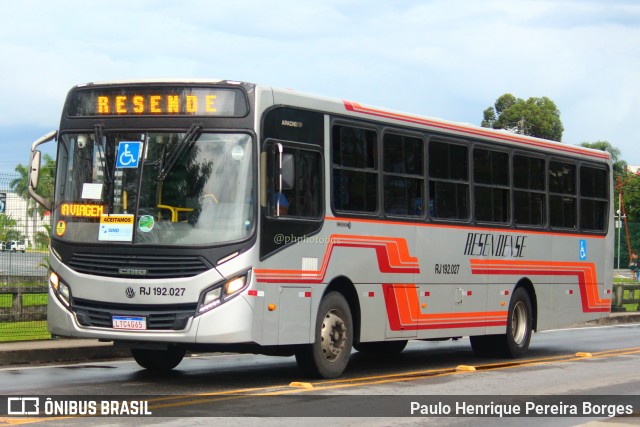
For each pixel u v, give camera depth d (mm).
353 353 19375
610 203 21625
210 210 12492
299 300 13172
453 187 16656
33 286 18547
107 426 9547
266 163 12680
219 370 15234
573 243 20188
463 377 14836
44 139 13656
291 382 13547
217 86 12781
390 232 15023
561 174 19953
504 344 18219
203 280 12305
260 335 12500
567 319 20016
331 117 13961
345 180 14164
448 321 16406
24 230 18219
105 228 12781
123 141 12938
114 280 12609
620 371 15922
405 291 15367
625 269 64938
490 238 17547
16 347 15945
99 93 13227
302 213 13305
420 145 15906
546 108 80000
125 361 16391
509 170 18266
